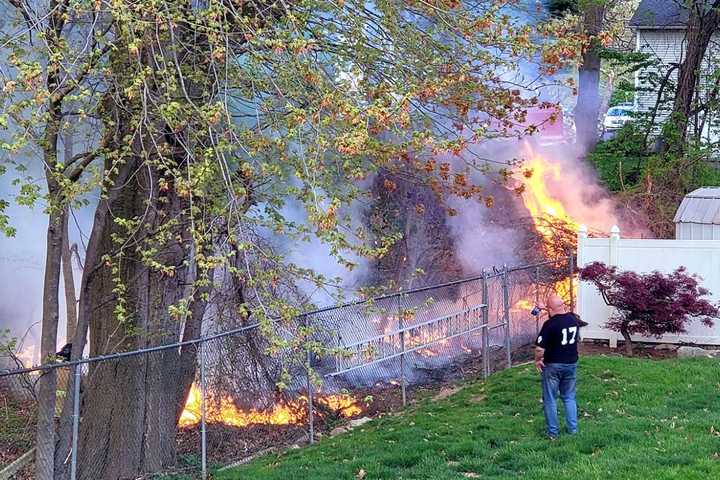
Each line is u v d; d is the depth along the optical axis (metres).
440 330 13.25
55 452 9.82
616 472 7.18
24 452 9.99
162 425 10.45
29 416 10.32
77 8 7.40
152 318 10.27
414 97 8.17
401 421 10.91
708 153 20.88
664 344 13.48
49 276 9.01
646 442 8.18
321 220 6.67
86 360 7.91
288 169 9.43
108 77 8.08
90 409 10.35
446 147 7.82
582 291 13.95
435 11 8.81
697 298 12.98
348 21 8.62
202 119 7.82
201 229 7.91
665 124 21.11
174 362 10.64
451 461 8.52
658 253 13.73
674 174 19.77
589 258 14.05
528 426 9.45
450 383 13.20
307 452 10.01
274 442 11.02
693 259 13.58
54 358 8.91
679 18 27.45
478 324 13.91
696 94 22.69
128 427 10.23
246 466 9.70
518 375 12.29
